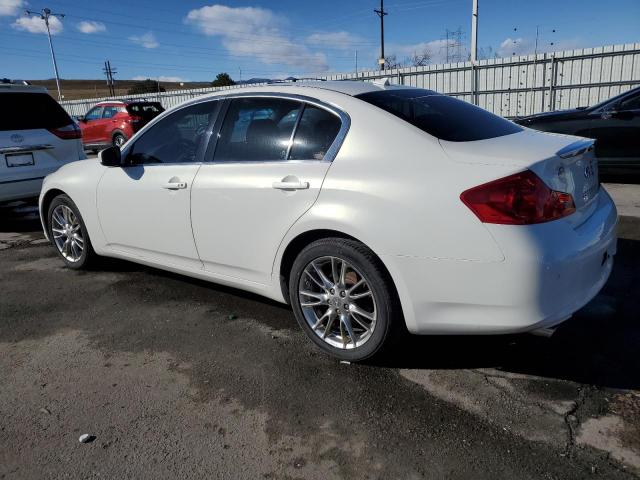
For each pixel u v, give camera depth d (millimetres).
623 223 5668
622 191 7305
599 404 2547
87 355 3270
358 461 2246
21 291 4434
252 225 3273
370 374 2912
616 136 7438
